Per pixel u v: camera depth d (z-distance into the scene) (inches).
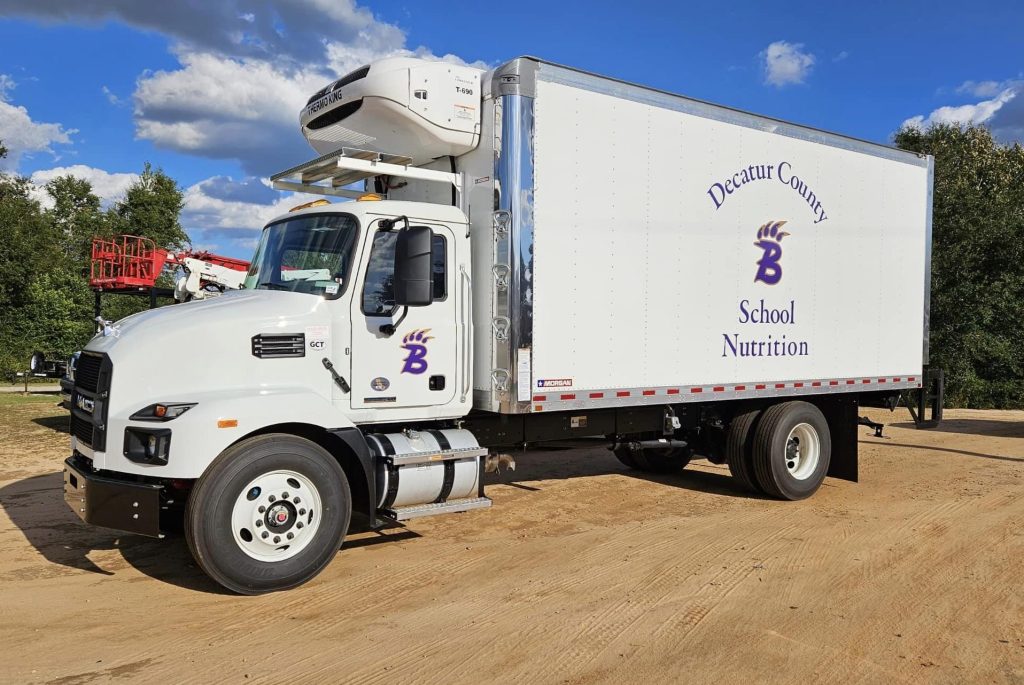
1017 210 900.6
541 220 245.1
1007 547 247.0
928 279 382.9
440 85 238.8
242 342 207.8
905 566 226.8
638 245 270.1
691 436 350.0
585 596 200.1
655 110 273.7
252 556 196.7
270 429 210.1
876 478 373.4
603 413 286.7
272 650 164.9
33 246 1124.5
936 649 168.2
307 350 215.6
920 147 1192.2
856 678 153.9
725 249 296.4
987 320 875.4
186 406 193.0
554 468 401.1
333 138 268.2
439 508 229.9
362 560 231.9
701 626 179.8
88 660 159.0
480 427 258.2
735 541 254.1
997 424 603.2
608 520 284.8
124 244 580.7
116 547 244.5
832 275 336.5
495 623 181.0
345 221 230.4
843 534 263.1
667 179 277.9
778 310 315.6
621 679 152.1
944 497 326.3
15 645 166.6
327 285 225.3
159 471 189.8
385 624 180.1
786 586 208.2
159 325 203.8
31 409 627.2
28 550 240.8
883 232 358.3
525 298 239.8
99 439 197.6
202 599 197.3
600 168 259.1
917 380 376.8
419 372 234.5
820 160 330.3
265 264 245.4
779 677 153.7
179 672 153.6
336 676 152.5
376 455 221.8
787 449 321.7
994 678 154.9
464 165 254.1
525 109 240.5
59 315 1081.4
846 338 343.0
